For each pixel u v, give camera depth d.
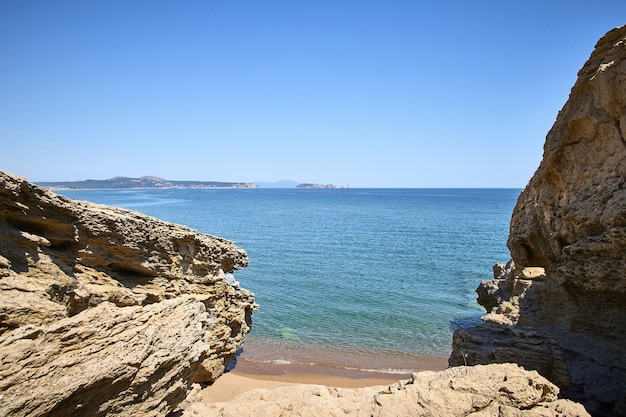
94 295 13.52
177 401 10.95
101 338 9.70
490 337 14.81
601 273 13.34
